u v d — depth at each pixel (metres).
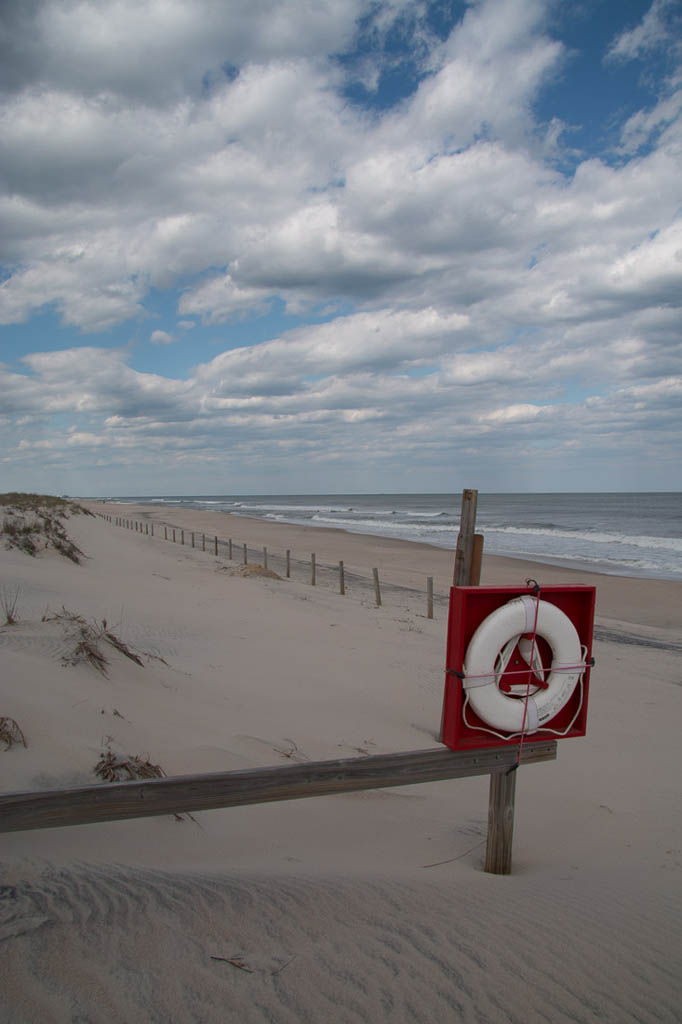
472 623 3.29
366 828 4.50
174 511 90.00
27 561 16.45
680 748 7.05
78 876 2.91
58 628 7.71
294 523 67.56
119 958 2.25
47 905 2.58
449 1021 2.09
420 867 3.75
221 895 2.85
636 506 127.25
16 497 40.41
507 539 47.06
